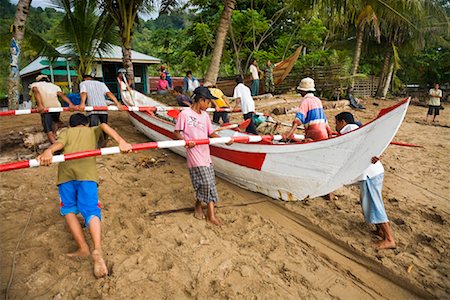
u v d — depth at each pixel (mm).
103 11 13109
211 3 20266
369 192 3717
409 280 3201
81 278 3006
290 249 3672
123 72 8648
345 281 3234
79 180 3197
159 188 5012
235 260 3387
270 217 4379
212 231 3920
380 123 3244
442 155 7879
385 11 16109
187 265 3260
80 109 6027
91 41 13766
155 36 22359
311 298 2967
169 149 7148
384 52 22609
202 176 3951
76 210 3295
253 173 4789
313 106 4770
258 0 19859
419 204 5000
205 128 4141
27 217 4004
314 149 3924
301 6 15391
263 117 8289
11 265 3148
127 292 2838
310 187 4207
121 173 5539
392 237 3799
